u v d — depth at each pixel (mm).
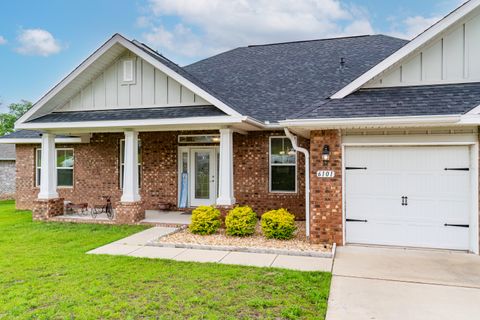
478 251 7152
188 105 10438
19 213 14008
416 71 7902
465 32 7633
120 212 10805
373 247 7695
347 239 7980
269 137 11914
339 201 7824
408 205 7691
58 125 10500
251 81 13516
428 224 7594
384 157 7797
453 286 5430
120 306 4605
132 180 10805
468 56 7629
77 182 14516
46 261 6707
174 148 13242
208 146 12953
